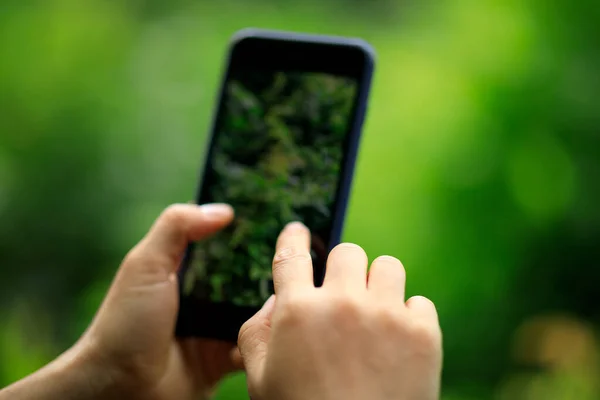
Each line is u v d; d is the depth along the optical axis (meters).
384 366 0.46
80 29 1.25
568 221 0.97
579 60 1.01
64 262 1.12
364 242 0.98
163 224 0.56
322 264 0.54
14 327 0.99
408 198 0.99
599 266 0.96
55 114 1.18
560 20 1.03
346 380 0.45
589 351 0.93
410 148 1.02
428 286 0.95
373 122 1.06
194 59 1.23
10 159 1.15
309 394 0.45
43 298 1.09
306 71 0.57
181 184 1.14
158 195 1.14
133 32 1.28
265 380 0.46
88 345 0.56
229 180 0.57
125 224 1.11
